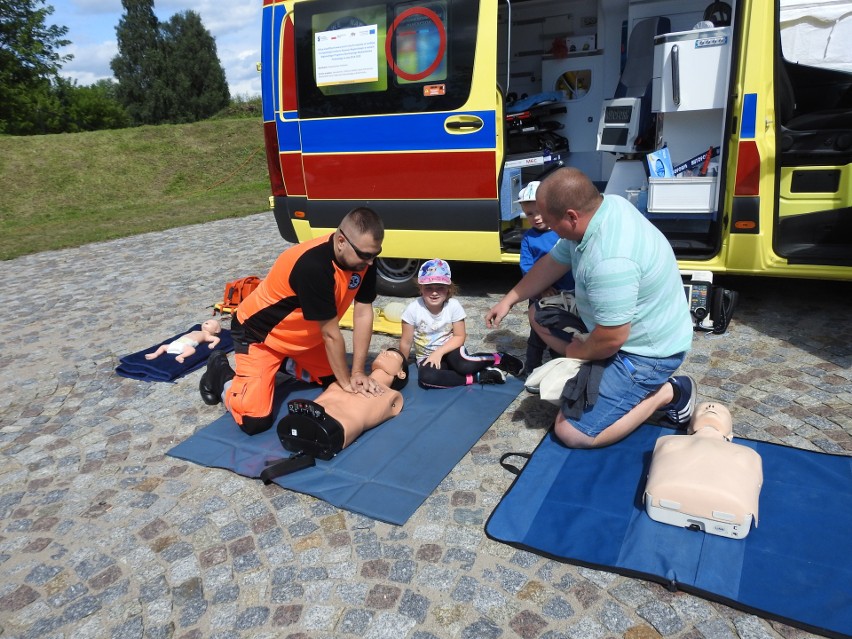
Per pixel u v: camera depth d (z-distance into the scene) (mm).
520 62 6766
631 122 5234
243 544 2693
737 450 2604
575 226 2781
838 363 3766
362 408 3332
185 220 11172
